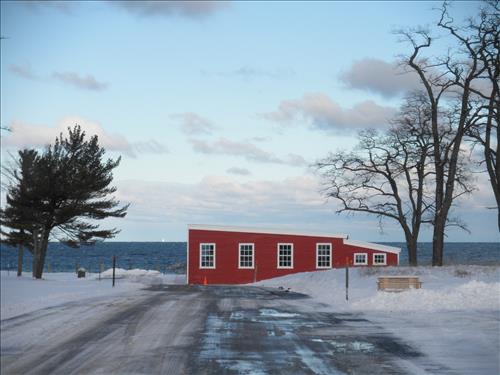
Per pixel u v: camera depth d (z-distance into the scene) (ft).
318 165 158.20
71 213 141.38
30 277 145.07
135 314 65.16
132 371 36.91
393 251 173.47
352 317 63.16
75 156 143.33
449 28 132.26
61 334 51.26
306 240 171.32
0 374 36.29
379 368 37.70
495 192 131.54
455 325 54.75
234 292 101.81
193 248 169.17
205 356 41.63
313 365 38.63
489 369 37.24
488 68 129.18
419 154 150.41
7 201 145.48
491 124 131.23
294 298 88.17
